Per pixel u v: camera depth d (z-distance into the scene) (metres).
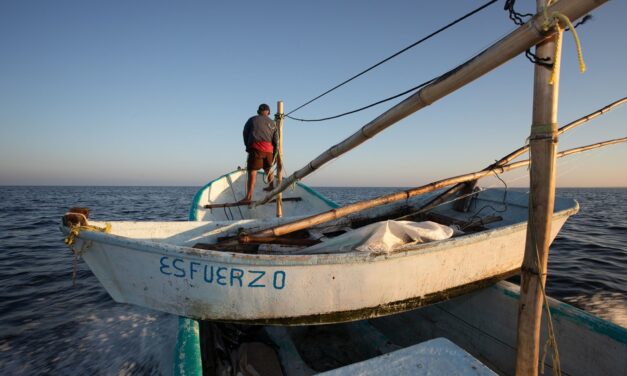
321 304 3.03
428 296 3.36
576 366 2.95
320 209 7.75
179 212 25.89
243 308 2.99
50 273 8.77
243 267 2.84
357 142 3.58
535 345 2.21
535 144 2.05
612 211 25.45
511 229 3.52
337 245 3.49
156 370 4.24
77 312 6.23
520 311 2.26
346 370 1.34
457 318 4.09
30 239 13.35
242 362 3.65
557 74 1.94
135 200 44.38
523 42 1.90
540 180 2.06
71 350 4.86
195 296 2.96
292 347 4.05
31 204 33.72
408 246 3.09
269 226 4.54
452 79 2.28
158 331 5.34
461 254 3.35
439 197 5.23
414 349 1.47
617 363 2.67
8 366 4.48
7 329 5.56
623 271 8.41
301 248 3.86
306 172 4.82
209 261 2.83
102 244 2.90
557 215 3.87
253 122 6.92
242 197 8.23
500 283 3.73
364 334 4.27
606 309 6.17
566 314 3.05
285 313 3.03
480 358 3.76
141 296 3.07
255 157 6.97
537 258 2.12
